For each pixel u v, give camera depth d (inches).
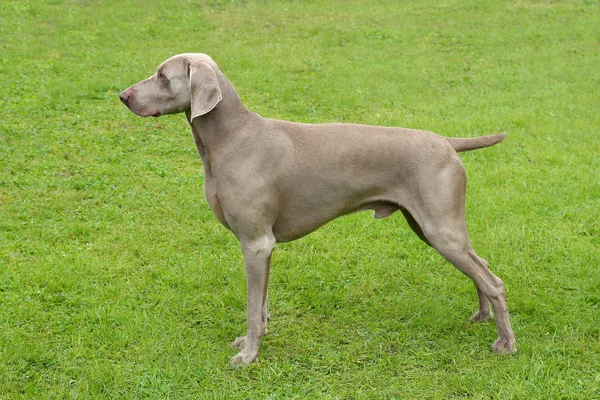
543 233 270.2
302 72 502.6
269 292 234.5
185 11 668.7
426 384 184.4
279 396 178.4
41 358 193.0
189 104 189.9
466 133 380.8
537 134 379.2
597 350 196.4
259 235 188.9
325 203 192.5
